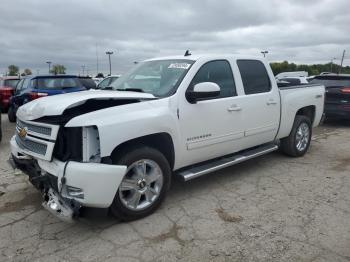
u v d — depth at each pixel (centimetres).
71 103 354
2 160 653
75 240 357
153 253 334
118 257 328
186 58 481
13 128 1089
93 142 353
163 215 412
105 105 387
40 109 370
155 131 393
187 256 328
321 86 722
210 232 372
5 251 338
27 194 478
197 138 450
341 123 1159
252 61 549
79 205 338
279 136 608
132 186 388
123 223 392
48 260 323
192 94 429
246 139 529
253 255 329
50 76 1073
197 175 451
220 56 498
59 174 344
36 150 379
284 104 599
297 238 358
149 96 413
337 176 554
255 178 543
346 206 438
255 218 404
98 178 342
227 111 484
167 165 414
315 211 422
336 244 347
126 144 391
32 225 390
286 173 568
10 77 1727
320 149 744
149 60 534
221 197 466
